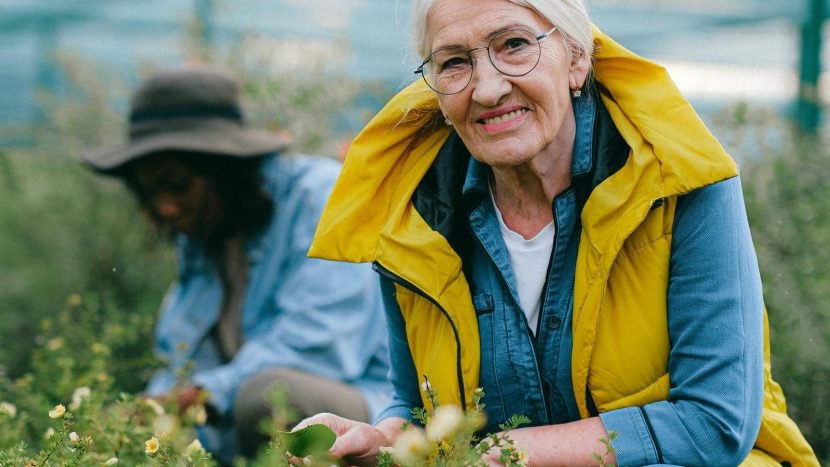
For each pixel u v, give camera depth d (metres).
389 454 1.79
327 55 5.66
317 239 2.15
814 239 3.95
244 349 3.21
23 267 5.72
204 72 3.61
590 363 2.03
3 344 5.08
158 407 2.45
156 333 3.63
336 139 5.30
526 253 2.12
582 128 2.09
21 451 2.07
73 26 7.77
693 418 1.94
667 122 1.99
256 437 2.97
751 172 4.35
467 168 2.21
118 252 5.53
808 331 3.36
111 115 6.14
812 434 3.07
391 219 2.14
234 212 3.42
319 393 3.00
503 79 1.98
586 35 2.05
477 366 2.11
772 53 7.55
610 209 1.97
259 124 5.09
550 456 1.94
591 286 2.00
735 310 1.96
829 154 4.87
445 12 2.01
